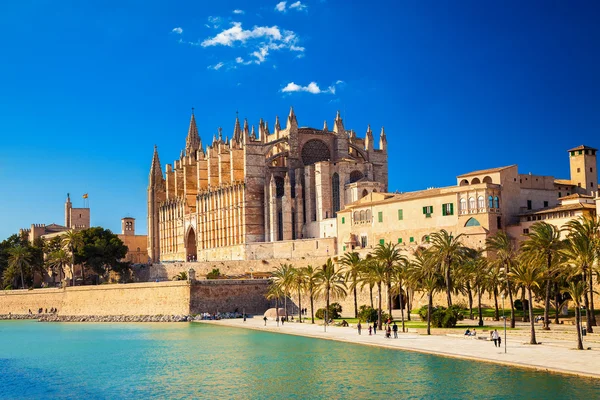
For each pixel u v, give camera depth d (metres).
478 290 112.56
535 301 125.06
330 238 181.50
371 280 119.88
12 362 105.44
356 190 197.50
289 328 131.12
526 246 103.38
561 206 139.38
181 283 162.25
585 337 93.00
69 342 128.88
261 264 184.88
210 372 89.81
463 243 139.62
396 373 81.56
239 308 164.75
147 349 113.88
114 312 175.50
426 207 150.75
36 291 196.00
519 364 78.38
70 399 78.12
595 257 91.31
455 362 84.75
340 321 134.50
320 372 85.12
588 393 66.88
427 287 109.88
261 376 85.56
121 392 80.25
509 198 145.00
